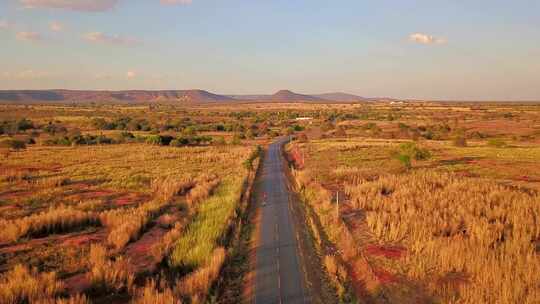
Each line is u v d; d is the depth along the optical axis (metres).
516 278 11.57
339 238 17.72
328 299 11.84
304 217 21.84
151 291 10.88
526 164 43.50
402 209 20.91
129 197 26.84
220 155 55.38
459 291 11.80
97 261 13.62
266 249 16.31
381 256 15.15
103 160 49.25
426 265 13.89
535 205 20.72
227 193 27.38
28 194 27.22
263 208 24.14
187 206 23.97
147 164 45.91
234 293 12.19
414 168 40.94
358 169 39.03
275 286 12.66
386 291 12.13
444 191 25.56
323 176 35.34
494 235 16.31
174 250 15.20
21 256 14.71
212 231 17.42
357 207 23.30
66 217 19.08
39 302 10.11
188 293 11.34
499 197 23.38
